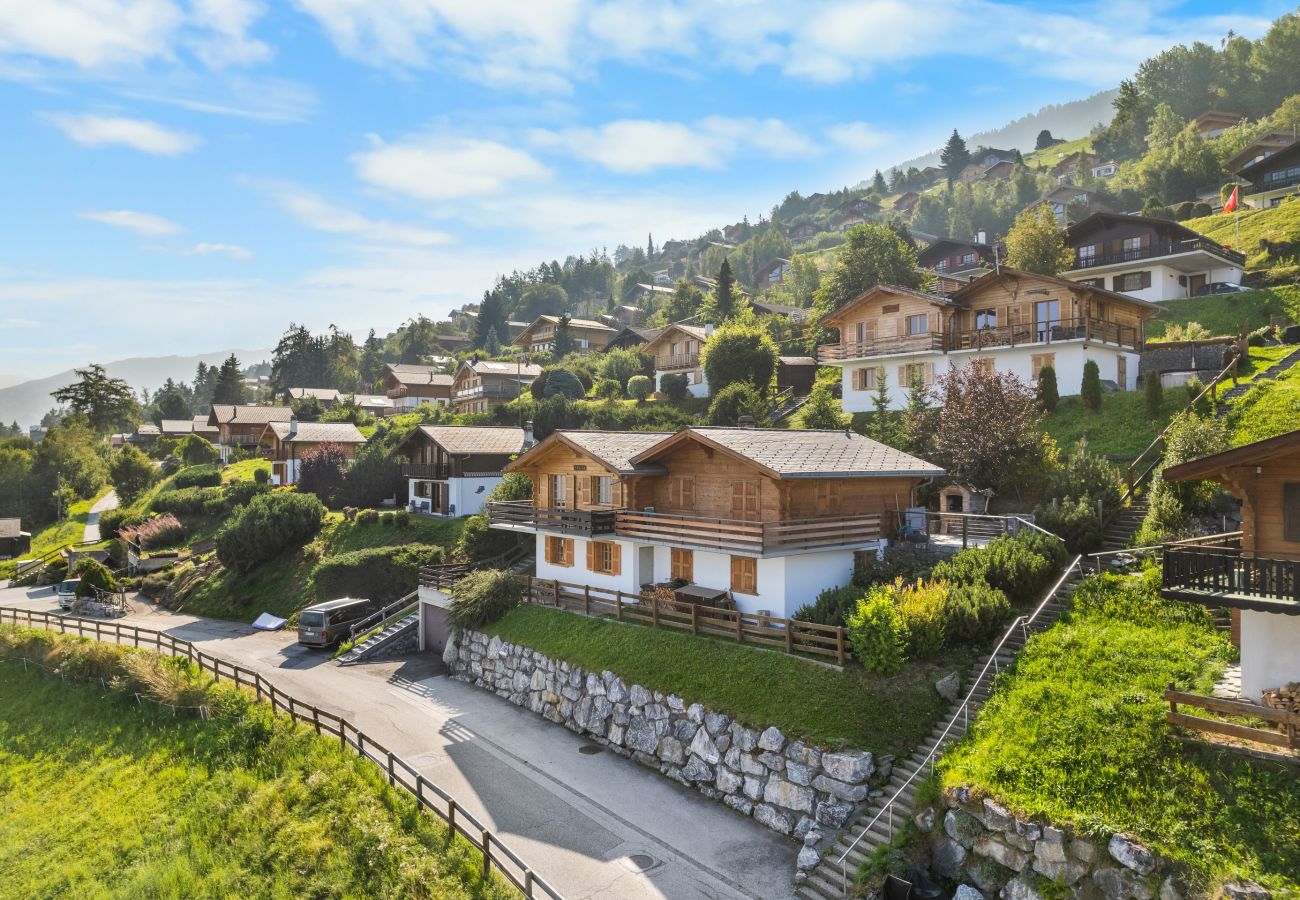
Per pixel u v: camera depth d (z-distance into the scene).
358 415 108.50
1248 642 17.14
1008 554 26.33
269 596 49.22
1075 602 23.75
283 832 22.56
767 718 22.22
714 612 28.22
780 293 123.81
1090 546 28.98
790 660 23.84
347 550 50.84
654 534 30.05
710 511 30.62
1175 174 99.25
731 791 22.44
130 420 139.12
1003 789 16.94
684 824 21.44
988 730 19.12
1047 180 156.75
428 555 45.34
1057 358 45.62
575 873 19.11
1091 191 115.81
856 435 35.66
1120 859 14.77
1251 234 71.12
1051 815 15.88
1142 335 50.44
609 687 27.31
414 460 58.25
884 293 53.00
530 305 189.25
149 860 23.16
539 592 35.28
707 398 67.19
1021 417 35.59
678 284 119.50
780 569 26.86
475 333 162.25
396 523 51.72
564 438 34.84
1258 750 15.57
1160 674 19.00
